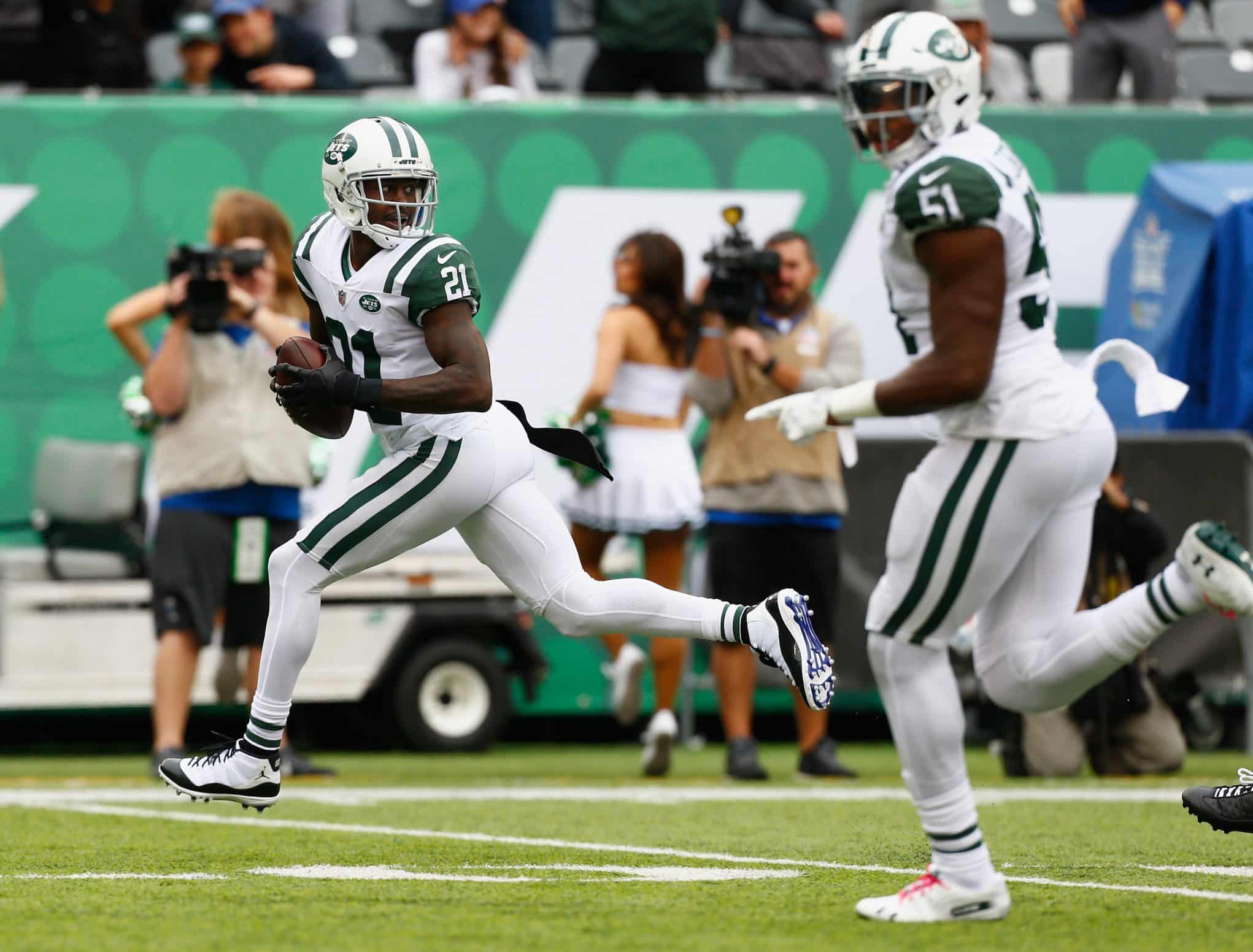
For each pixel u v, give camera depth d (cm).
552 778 2792
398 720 3266
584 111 3441
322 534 1603
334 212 1562
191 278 2594
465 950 1198
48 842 1881
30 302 3297
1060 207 3544
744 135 3472
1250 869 1680
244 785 1645
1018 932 1284
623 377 2841
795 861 1731
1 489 3266
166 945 1216
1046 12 4459
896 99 1395
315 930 1286
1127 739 2814
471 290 1548
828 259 3481
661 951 1195
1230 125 3578
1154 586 1415
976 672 1516
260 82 3603
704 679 3456
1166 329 3294
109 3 3612
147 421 2758
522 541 1627
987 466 1374
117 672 3106
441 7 4166
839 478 2789
